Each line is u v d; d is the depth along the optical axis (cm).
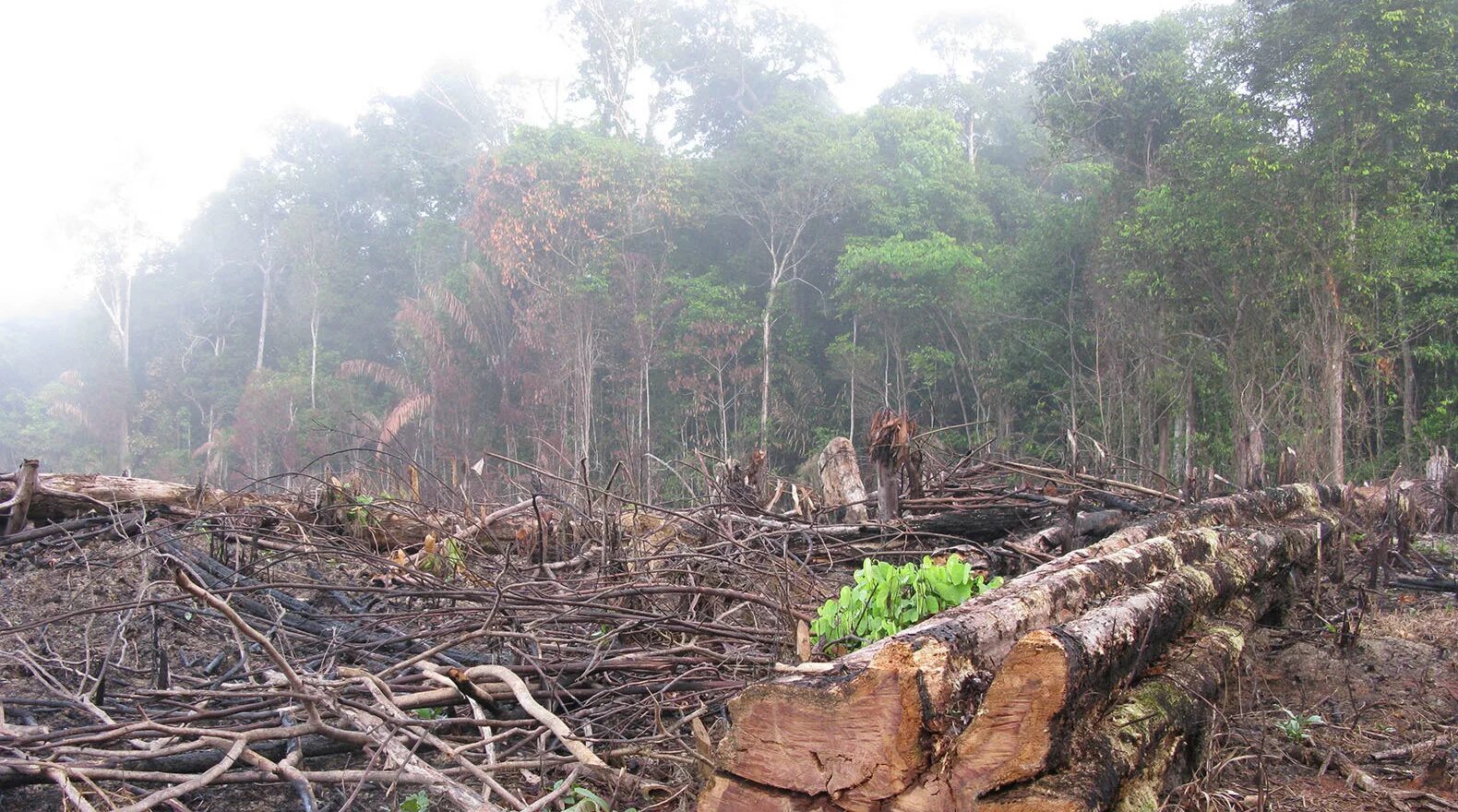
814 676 219
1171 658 306
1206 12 2655
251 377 3597
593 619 390
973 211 3231
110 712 335
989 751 200
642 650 381
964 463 846
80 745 291
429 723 294
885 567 363
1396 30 1529
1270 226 1633
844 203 3238
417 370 3519
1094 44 2495
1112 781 205
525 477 877
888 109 3506
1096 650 223
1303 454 1384
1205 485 827
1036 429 2603
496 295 3189
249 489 735
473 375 3209
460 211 4366
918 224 3128
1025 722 198
